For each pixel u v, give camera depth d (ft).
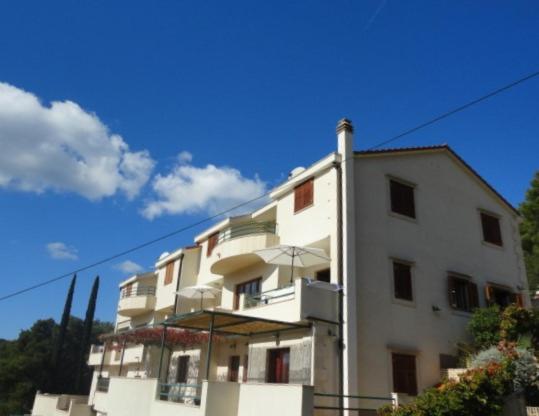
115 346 101.50
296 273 68.28
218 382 46.21
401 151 69.00
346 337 53.72
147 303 116.47
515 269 78.79
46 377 191.83
